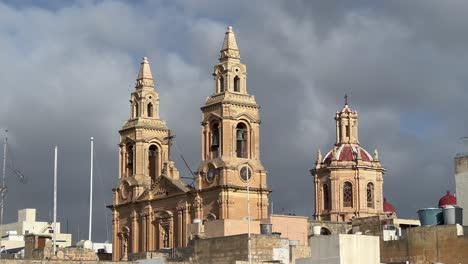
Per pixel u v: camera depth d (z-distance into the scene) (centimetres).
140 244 17562
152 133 18262
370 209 18512
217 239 9106
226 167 16088
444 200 14150
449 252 8044
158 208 17312
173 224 16938
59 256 11262
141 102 18350
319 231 10731
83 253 11538
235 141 16412
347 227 14750
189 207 16600
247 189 14638
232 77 16675
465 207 8525
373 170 18738
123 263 8506
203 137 16700
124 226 18038
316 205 18888
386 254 8431
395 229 10081
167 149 18300
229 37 16900
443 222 8544
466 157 8588
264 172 16438
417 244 8250
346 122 19212
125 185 18125
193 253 9300
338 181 18650
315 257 7519
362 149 19025
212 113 16575
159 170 18138
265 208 16325
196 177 16525
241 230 12181
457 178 8625
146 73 18550
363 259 7375
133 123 18275
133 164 18200
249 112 16588
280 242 8919
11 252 14512
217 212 16062
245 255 8806
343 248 7338
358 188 18538
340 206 18538
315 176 19012
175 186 16912
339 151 18950
